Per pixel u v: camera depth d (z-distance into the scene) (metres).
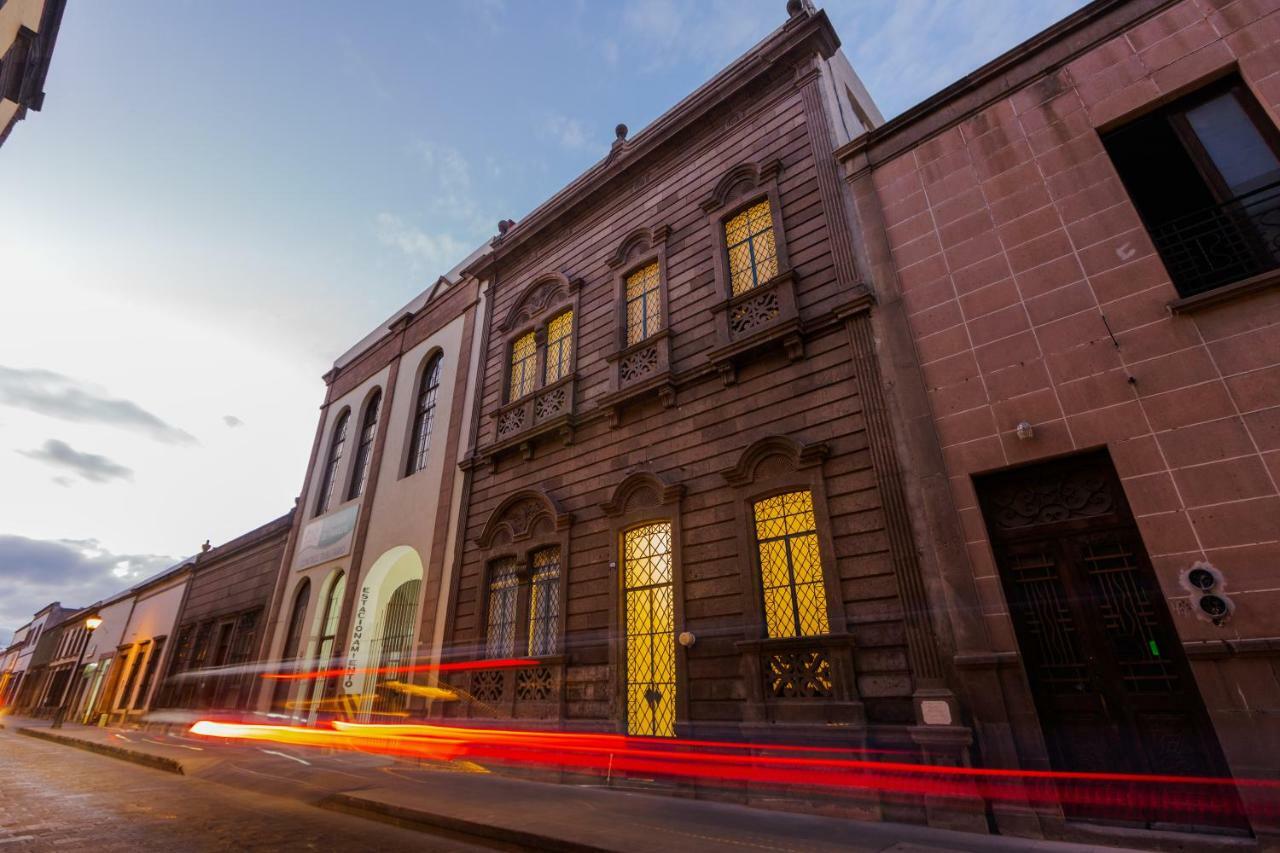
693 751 7.45
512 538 11.34
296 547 18.56
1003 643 5.78
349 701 13.57
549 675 9.52
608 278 12.08
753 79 10.74
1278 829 4.32
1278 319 5.27
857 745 6.21
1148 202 6.77
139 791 7.98
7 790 7.80
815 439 7.81
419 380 16.64
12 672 48.75
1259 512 4.92
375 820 6.32
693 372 9.47
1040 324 6.50
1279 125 5.79
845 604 6.90
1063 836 5.03
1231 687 4.73
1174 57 6.57
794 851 4.57
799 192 9.41
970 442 6.55
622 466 10.04
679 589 8.39
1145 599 5.40
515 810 6.13
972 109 7.83
